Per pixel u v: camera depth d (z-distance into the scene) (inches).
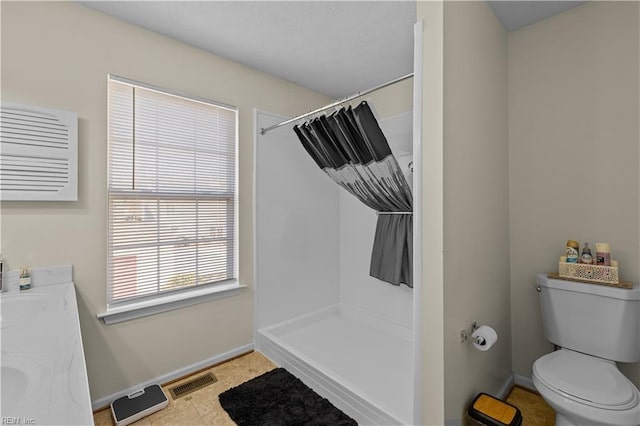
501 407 60.7
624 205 69.1
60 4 65.9
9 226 59.9
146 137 79.3
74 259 67.4
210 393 77.0
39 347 36.4
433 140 55.6
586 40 73.9
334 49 88.7
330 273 126.1
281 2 68.4
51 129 62.3
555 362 63.9
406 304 107.3
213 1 67.9
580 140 74.9
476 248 67.6
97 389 71.1
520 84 84.0
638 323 62.8
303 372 83.0
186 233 86.6
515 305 85.7
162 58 80.7
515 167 85.1
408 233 97.0
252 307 100.5
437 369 55.4
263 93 102.7
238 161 96.7
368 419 65.9
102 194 71.2
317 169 120.7
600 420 50.6
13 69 60.4
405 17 73.7
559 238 78.2
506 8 75.7
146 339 78.2
